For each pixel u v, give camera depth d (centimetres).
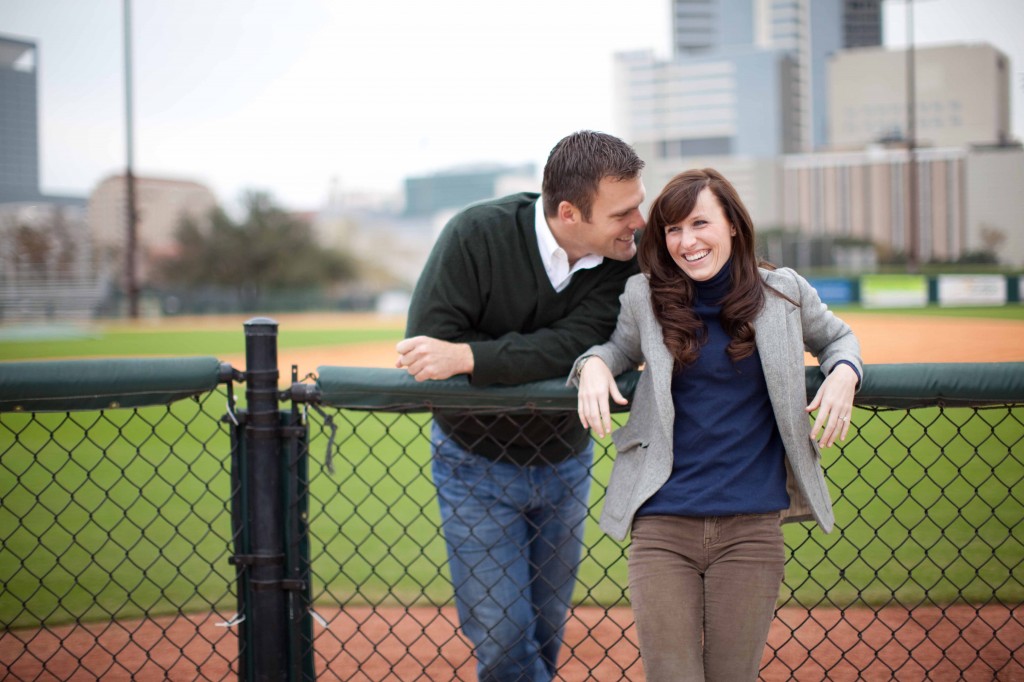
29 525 547
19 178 12662
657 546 211
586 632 386
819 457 215
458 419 269
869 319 2339
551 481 281
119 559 489
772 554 209
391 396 234
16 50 12531
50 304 4428
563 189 243
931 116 10194
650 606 209
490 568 275
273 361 229
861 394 225
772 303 214
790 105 10400
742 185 9119
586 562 490
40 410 217
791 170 9038
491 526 275
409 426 905
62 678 326
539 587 294
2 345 2238
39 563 480
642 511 214
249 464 230
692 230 211
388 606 428
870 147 10288
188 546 512
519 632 276
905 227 8781
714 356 214
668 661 206
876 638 363
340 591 448
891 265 6825
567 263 259
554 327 254
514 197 270
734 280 213
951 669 324
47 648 362
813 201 9019
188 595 436
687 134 10338
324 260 6444
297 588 232
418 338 229
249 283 6116
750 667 209
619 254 253
